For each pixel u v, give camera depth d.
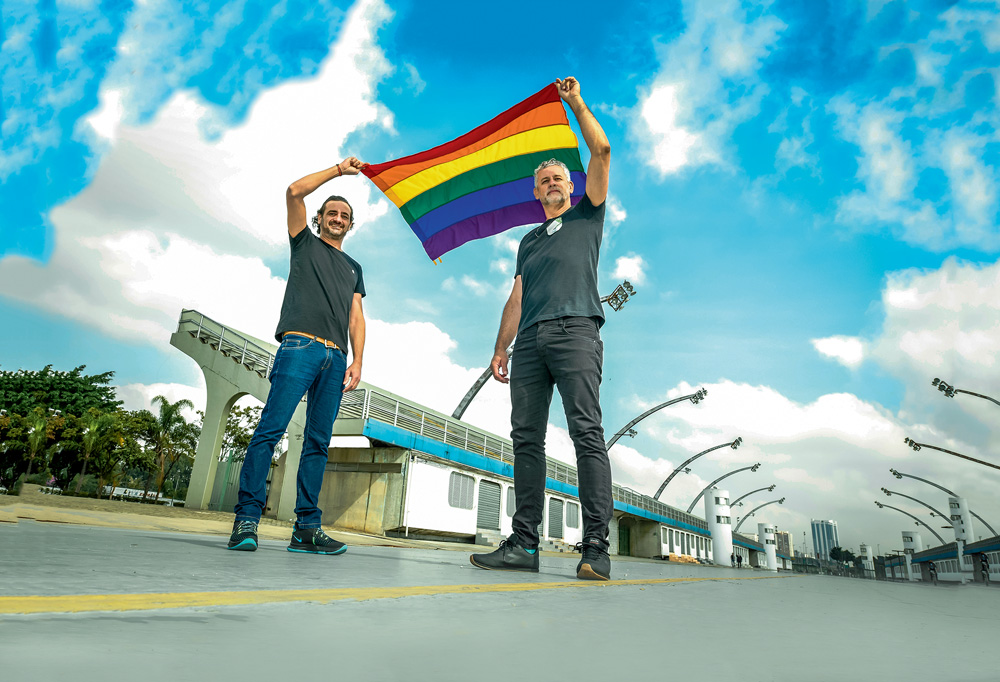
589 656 0.52
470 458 19.23
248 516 2.31
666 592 1.47
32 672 0.32
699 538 52.41
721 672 0.46
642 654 0.54
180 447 42.66
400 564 2.04
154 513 10.27
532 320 2.62
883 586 3.18
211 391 19.20
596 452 2.32
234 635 0.51
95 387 43.56
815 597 1.59
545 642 0.58
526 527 2.46
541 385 2.62
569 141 4.12
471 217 4.41
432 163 4.46
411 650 0.50
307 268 2.88
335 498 17.22
